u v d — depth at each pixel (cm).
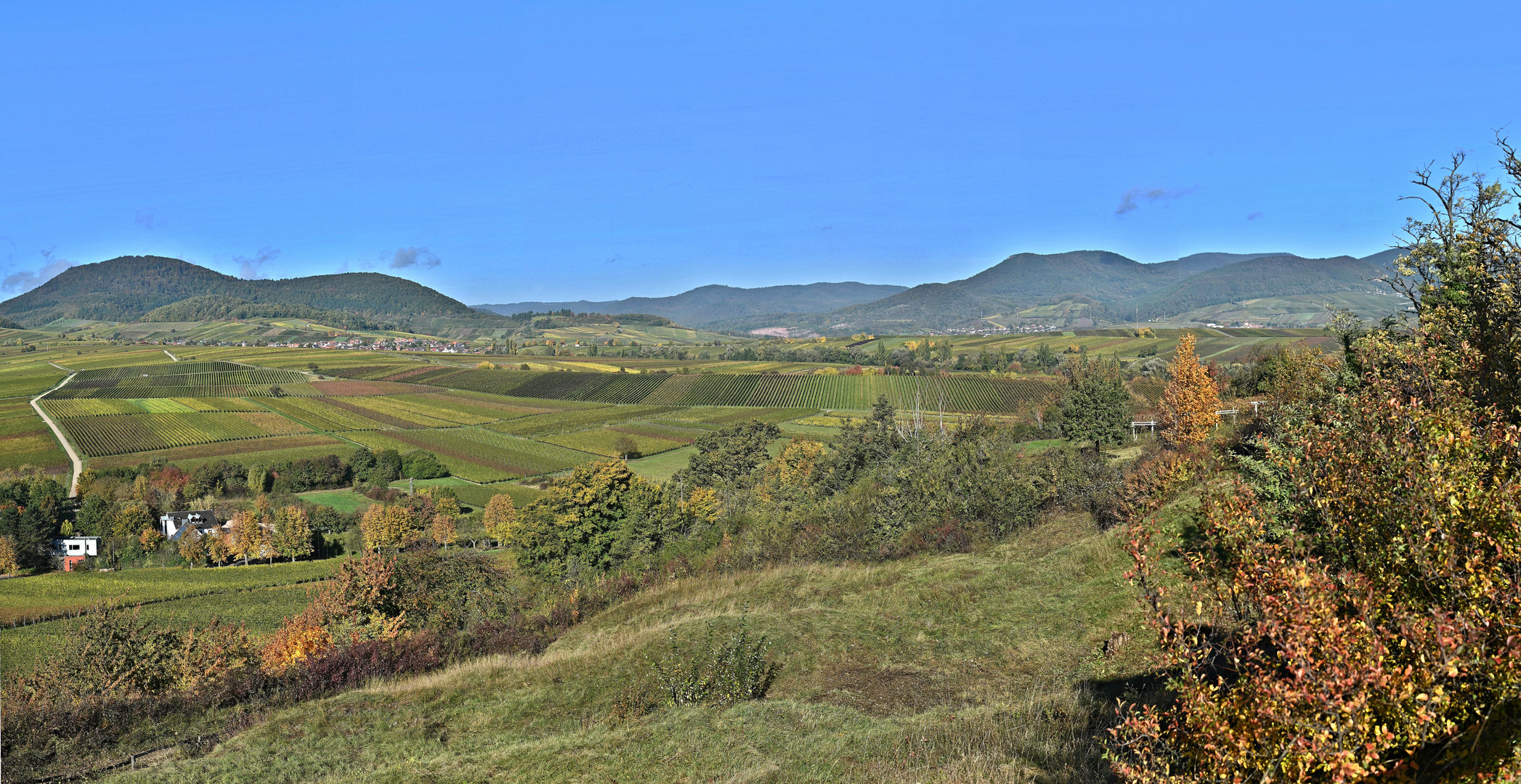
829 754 1272
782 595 2580
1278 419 1605
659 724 1526
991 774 1074
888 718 1494
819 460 7531
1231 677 1002
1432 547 686
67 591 7406
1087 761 1055
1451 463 734
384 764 1501
